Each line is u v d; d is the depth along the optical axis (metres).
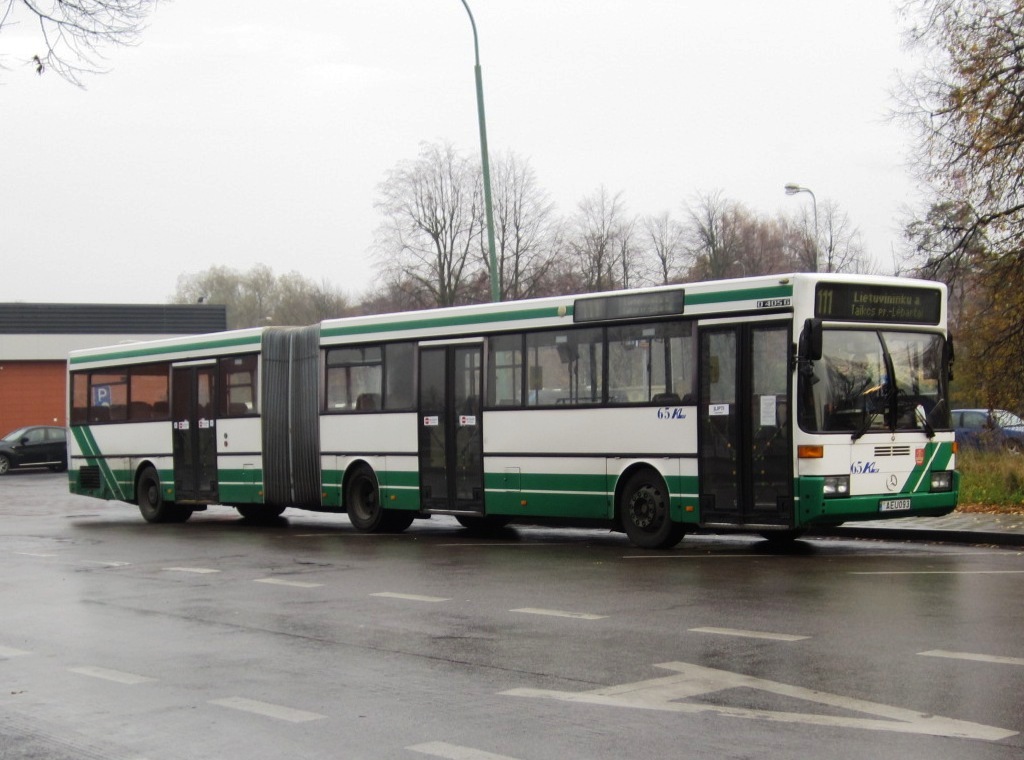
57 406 61.50
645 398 16.55
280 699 8.12
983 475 22.47
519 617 11.16
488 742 6.84
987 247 25.31
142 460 25.27
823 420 14.90
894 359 15.62
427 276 60.47
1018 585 12.35
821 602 11.41
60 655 10.05
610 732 6.96
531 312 18.06
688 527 16.67
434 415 19.44
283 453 22.12
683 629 10.23
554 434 17.64
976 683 7.92
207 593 13.62
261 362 22.61
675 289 16.27
